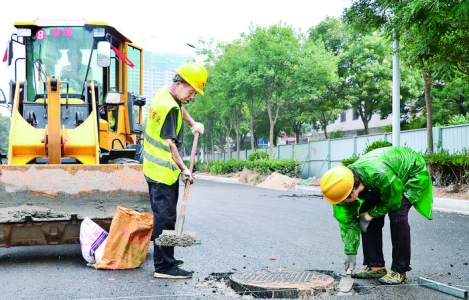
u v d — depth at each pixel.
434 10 9.76
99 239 5.81
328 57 27.06
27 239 5.79
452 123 20.22
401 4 10.58
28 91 8.07
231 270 5.57
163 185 5.15
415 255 6.41
